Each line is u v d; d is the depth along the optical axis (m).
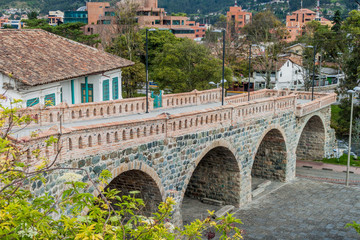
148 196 23.84
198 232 11.30
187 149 25.11
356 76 59.59
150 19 110.31
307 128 49.72
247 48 80.38
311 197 35.62
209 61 55.75
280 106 36.44
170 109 33.25
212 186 33.31
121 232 8.92
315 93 49.31
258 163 40.72
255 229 28.67
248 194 33.53
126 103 28.88
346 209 32.81
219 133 28.06
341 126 59.41
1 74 25.19
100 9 108.62
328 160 49.31
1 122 10.40
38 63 28.14
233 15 132.88
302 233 28.19
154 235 9.25
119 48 64.88
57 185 16.61
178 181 24.70
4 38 29.41
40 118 21.69
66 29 61.12
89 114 25.61
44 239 8.23
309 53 75.44
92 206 9.20
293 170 41.25
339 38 73.75
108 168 19.36
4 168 9.91
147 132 21.83
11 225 8.39
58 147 16.58
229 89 85.75
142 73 58.50
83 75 30.06
